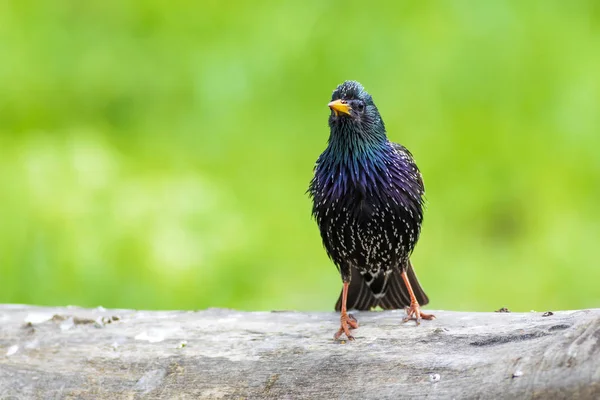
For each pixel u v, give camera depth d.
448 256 14.70
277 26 15.96
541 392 6.14
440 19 15.75
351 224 8.82
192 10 16.61
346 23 15.84
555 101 15.41
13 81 15.87
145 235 11.64
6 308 8.68
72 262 11.41
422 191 9.08
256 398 7.12
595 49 15.69
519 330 6.98
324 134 15.32
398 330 7.47
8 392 7.48
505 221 15.21
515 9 15.88
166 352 7.62
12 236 11.51
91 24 16.72
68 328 8.10
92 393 7.41
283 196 14.70
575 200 15.24
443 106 15.40
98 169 12.21
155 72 16.17
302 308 13.41
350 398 6.88
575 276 14.33
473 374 6.56
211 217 12.30
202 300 11.79
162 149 15.11
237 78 15.39
